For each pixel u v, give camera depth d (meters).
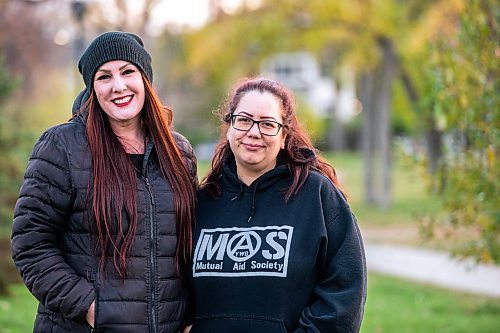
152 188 3.50
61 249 3.44
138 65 3.57
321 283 3.50
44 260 3.33
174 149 3.64
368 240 18.61
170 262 3.48
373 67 25.77
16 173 10.06
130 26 15.20
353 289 3.44
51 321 3.43
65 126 3.48
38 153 3.40
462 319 9.37
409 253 16.36
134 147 3.63
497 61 6.85
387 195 25.59
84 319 3.34
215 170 3.71
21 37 17.38
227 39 22.20
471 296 11.34
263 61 23.50
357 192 30.45
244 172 3.63
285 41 22.20
